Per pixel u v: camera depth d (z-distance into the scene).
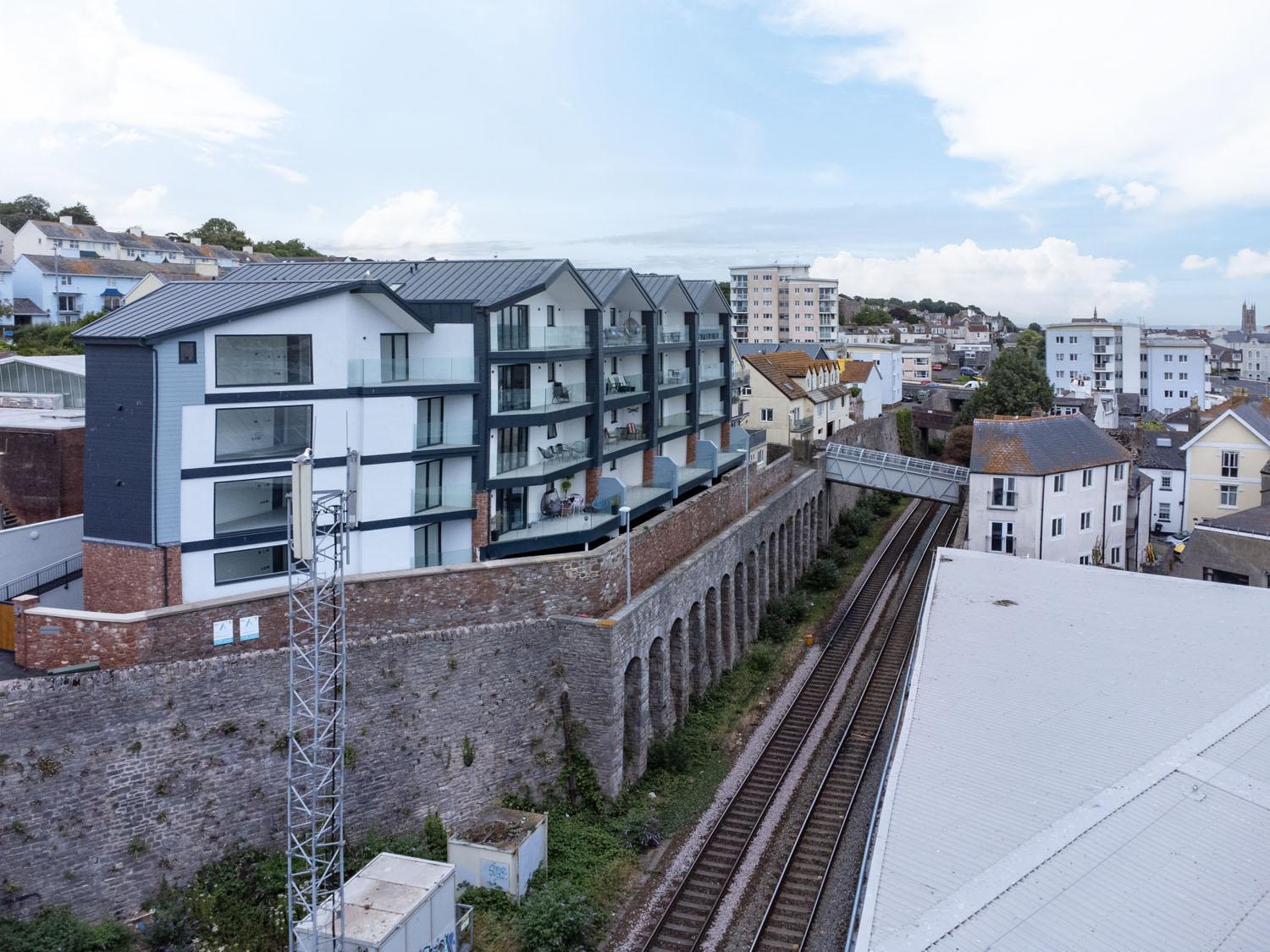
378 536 36.16
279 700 28.73
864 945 17.39
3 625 29.39
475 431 39.34
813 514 68.44
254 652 28.78
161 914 25.92
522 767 34.41
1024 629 34.75
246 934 25.97
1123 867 19.84
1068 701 28.23
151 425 31.80
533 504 44.00
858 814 34.94
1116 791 22.77
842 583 63.75
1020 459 55.28
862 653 51.09
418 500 37.59
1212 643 33.16
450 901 26.20
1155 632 34.34
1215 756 24.61
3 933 23.81
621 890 30.84
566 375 46.00
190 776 27.12
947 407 116.81
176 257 118.62
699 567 44.62
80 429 41.25
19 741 24.52
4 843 24.28
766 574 56.03
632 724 37.12
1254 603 37.94
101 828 25.70
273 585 34.56
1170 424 94.12
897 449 103.88
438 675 32.09
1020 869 19.67
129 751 26.12
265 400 33.72
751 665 49.41
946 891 19.02
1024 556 54.84
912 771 23.97
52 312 93.94
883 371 121.31
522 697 34.38
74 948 24.28
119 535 32.84
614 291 48.62
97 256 110.19
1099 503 58.56
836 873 31.34
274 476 34.00
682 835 33.97
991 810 22.05
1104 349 139.50
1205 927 18.09
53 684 25.02
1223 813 21.92
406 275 43.81
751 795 36.53
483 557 39.84
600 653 34.81
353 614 32.59
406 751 31.34
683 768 38.31
